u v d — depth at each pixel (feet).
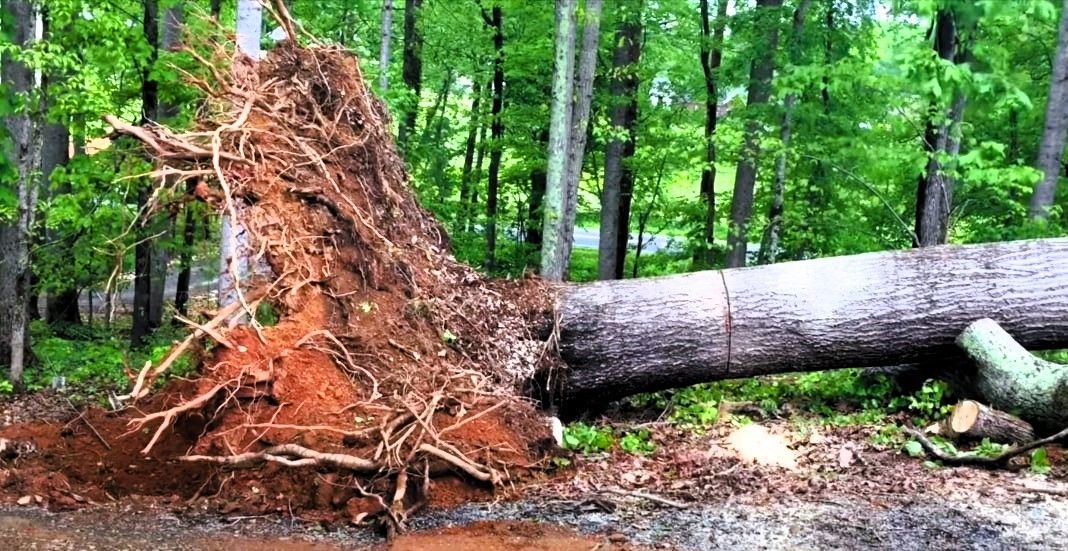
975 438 22.13
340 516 16.69
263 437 18.11
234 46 23.97
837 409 26.35
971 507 17.67
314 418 18.65
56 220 30.68
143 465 19.54
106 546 14.46
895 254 25.63
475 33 52.13
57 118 30.25
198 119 22.44
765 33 40.37
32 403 26.11
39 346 35.22
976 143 36.24
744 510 17.42
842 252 42.75
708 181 56.18
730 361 24.90
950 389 25.38
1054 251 25.07
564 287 25.57
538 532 15.85
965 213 39.37
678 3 45.60
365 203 23.40
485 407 21.03
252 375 18.66
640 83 50.06
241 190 20.58
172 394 21.67
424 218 26.43
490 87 57.00
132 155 28.19
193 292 57.93
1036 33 38.96
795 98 39.50
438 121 57.36
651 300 25.13
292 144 22.20
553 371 24.35
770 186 47.62
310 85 23.88
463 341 22.97
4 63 33.24
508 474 19.19
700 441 23.17
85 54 29.40
